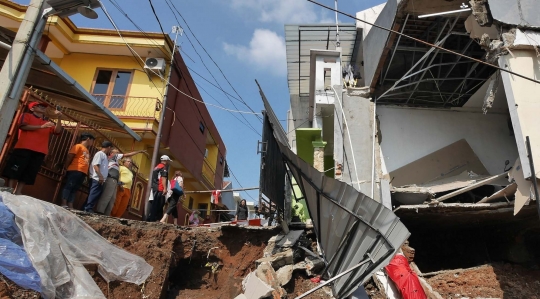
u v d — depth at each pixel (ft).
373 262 18.16
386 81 37.73
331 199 21.35
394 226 17.62
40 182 21.80
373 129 34.53
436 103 38.14
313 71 39.09
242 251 25.95
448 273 30.04
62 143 24.18
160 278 20.56
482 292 27.58
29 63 19.84
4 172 18.53
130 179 29.01
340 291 20.30
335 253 21.36
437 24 30.22
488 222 32.91
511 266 30.81
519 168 23.52
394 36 30.48
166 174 29.43
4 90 18.39
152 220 28.66
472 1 25.77
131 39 47.88
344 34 45.91
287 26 45.14
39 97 21.93
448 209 28.84
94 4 20.38
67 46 48.37
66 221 17.34
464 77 33.53
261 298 19.89
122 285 18.51
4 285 13.43
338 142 33.58
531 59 24.02
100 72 49.01
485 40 26.04
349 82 40.88
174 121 51.57
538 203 20.98
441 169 36.27
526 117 22.76
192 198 69.41
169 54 49.55
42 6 20.71
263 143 25.46
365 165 32.99
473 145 36.14
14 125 19.48
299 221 31.96
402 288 22.88
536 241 33.76
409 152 36.09
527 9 24.91
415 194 30.48
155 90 48.11
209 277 24.49
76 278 15.90
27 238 14.97
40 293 14.30
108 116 30.89
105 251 18.45
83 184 25.61
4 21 44.14
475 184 27.86
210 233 25.98
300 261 26.35
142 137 46.19
